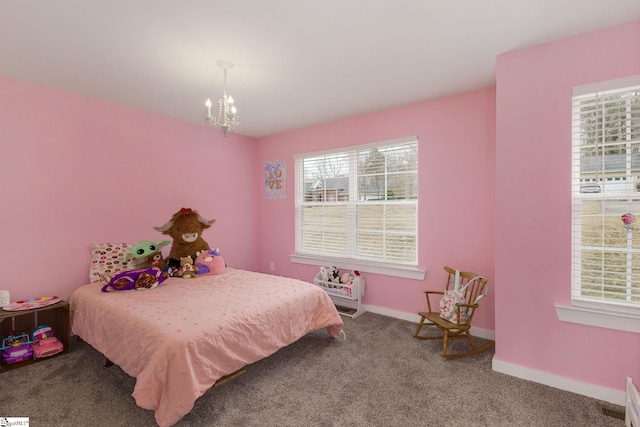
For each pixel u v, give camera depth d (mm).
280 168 4375
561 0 1639
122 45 2061
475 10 1723
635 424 1589
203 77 2551
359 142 3596
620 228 1894
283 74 2508
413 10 1721
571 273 2002
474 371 2270
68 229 2873
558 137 2027
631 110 1873
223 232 4195
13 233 2592
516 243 2178
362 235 3654
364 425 1717
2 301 2416
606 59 1889
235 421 1744
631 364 1846
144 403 1575
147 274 2693
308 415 1799
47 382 2131
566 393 1988
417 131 3188
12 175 2578
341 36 1979
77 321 2545
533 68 2105
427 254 3162
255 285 2771
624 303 1890
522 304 2164
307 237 4184
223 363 1873
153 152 3455
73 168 2893
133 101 3094
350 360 2443
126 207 3250
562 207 2020
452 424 1724
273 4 1655
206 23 1824
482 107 2828
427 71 2480
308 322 2580
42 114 2711
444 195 3047
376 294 3535
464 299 2627
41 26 1839
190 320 1940
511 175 2188
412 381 2145
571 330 2006
